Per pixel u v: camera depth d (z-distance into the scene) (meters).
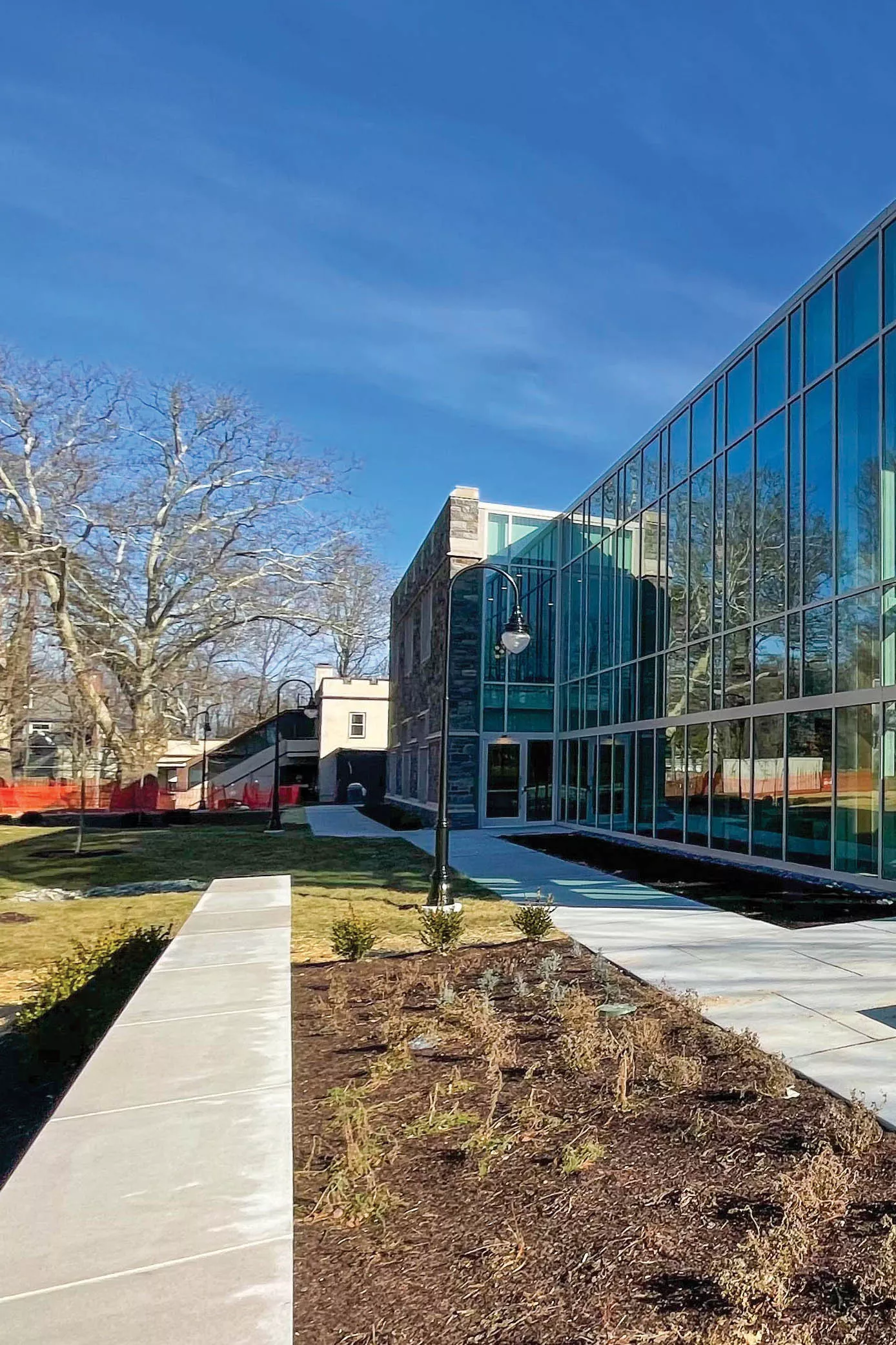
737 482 14.06
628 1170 3.24
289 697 55.34
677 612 16.02
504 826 21.38
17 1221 2.44
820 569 11.72
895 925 8.73
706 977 6.56
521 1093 4.04
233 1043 4.11
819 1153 3.32
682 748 15.52
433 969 6.80
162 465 33.66
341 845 17.78
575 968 6.80
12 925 9.66
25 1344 1.87
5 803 29.61
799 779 12.02
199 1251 2.29
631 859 14.62
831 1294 2.45
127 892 12.02
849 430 11.22
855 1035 5.07
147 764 33.06
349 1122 3.54
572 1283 2.51
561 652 22.25
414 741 27.11
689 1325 2.30
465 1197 3.05
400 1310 2.38
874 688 10.53
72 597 32.47
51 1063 5.21
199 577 33.31
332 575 35.62
